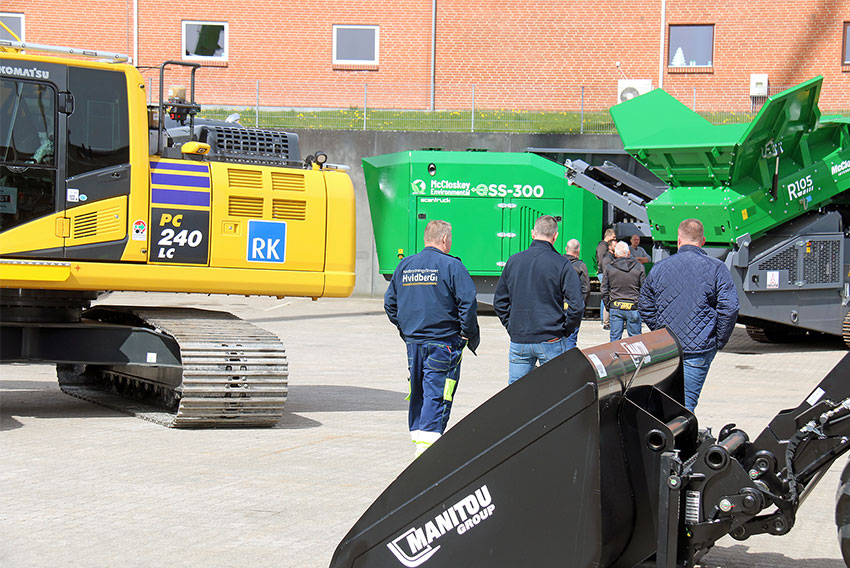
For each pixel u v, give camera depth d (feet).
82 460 25.49
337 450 27.40
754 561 18.26
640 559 15.72
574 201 68.59
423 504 14.75
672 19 86.12
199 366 29.30
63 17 87.15
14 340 30.27
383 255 70.33
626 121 54.65
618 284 46.65
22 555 17.90
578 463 13.94
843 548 16.22
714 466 15.37
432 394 23.93
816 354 54.49
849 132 54.49
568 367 14.07
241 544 18.78
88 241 29.48
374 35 87.76
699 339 24.49
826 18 84.69
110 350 30.71
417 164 68.90
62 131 29.25
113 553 18.11
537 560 14.14
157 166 30.40
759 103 85.30
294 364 46.09
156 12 87.35
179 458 25.99
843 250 55.67
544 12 86.74
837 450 15.76
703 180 53.26
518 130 82.74
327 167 33.47
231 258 31.09
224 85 86.33
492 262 68.95
